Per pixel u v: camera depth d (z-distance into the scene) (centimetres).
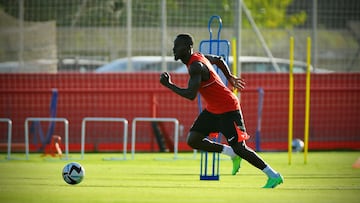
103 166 5109
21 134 6862
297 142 6569
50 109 6681
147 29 7900
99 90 6650
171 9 7850
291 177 4309
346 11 7744
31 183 3878
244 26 9638
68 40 7712
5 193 3388
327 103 7131
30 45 7506
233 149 3647
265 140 7069
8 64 7569
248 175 4388
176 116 6944
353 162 5556
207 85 3594
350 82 7225
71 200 3120
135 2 7775
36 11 7562
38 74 6975
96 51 7812
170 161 5597
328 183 3959
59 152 5809
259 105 6719
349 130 7169
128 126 6944
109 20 7819
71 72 7206
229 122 3612
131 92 6712
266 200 3141
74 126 6912
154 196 3266
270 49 8281
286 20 9825
